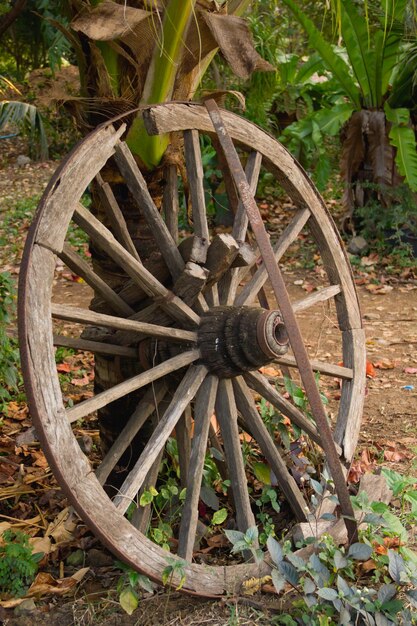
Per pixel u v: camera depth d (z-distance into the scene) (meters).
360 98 9.59
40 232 3.28
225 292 4.14
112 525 3.35
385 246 9.49
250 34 3.79
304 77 11.02
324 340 7.29
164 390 4.09
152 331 3.75
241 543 3.51
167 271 4.05
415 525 4.21
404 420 5.70
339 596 3.33
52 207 3.33
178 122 3.81
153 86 3.95
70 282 8.95
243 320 3.82
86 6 3.96
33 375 3.18
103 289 3.98
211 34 3.89
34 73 4.29
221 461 4.37
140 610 3.59
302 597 3.49
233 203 4.43
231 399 3.99
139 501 3.65
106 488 4.53
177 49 3.86
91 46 4.00
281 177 4.36
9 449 5.27
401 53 8.95
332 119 9.60
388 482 4.33
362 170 9.64
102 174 4.14
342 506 3.68
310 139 9.84
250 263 3.99
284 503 4.52
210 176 10.12
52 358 3.25
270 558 3.72
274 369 6.40
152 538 4.00
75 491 3.26
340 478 3.65
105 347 4.06
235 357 3.82
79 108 4.13
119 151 3.72
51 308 3.36
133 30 3.81
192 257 3.84
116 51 4.00
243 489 3.94
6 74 10.07
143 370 4.29
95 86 4.12
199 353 3.88
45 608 3.64
